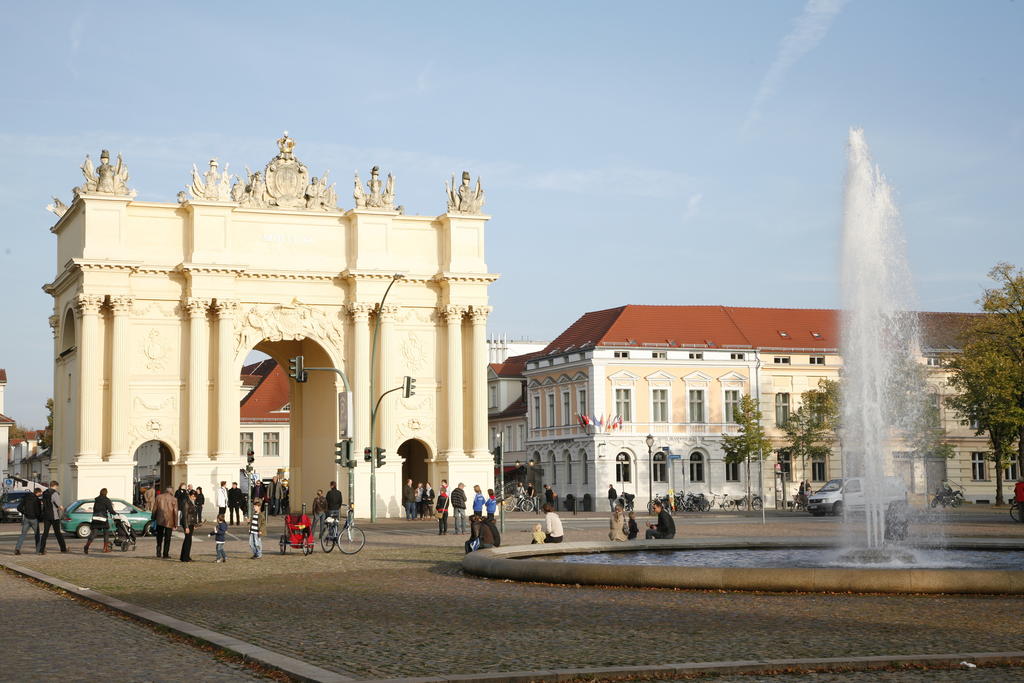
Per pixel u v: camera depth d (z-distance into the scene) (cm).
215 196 6881
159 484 7231
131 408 6650
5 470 13538
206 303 6738
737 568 2373
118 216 6656
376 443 7106
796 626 1845
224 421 6744
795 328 10231
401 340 7256
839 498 7181
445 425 7281
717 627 1847
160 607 2283
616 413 9456
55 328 7438
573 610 2097
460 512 5200
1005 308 8088
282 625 1964
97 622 2064
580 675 1428
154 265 6694
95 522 4162
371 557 3688
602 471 9331
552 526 3500
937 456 9362
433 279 7269
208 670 1524
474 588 2558
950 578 2228
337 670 1490
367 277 7075
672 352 9606
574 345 10056
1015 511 5944
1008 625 1833
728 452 9088
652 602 2198
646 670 1448
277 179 7050
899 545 3388
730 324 10056
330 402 7175
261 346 7488
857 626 1836
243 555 3919
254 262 6944
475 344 7344
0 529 6525
